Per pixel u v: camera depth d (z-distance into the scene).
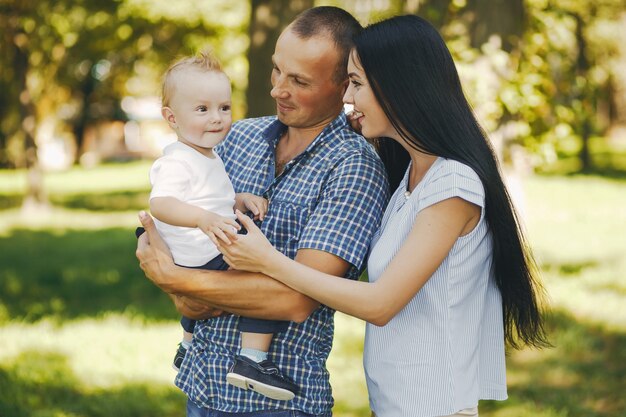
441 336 2.39
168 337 6.52
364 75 2.41
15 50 15.23
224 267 2.53
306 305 2.38
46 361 5.81
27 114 15.37
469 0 7.14
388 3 9.02
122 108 37.34
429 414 2.40
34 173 15.45
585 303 7.48
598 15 16.22
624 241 11.01
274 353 2.51
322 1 10.52
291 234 2.54
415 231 2.33
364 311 2.30
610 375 5.71
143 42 17.66
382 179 2.57
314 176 2.55
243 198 2.60
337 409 4.97
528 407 5.10
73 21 16.36
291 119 2.59
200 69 2.51
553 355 6.16
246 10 17.41
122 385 5.36
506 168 7.13
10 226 13.88
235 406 2.50
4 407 4.89
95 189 21.16
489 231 2.43
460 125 2.36
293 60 2.52
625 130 31.72
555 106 7.49
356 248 2.46
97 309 7.64
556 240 11.15
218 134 2.53
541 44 7.57
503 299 2.59
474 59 6.88
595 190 17.70
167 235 2.53
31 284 8.86
